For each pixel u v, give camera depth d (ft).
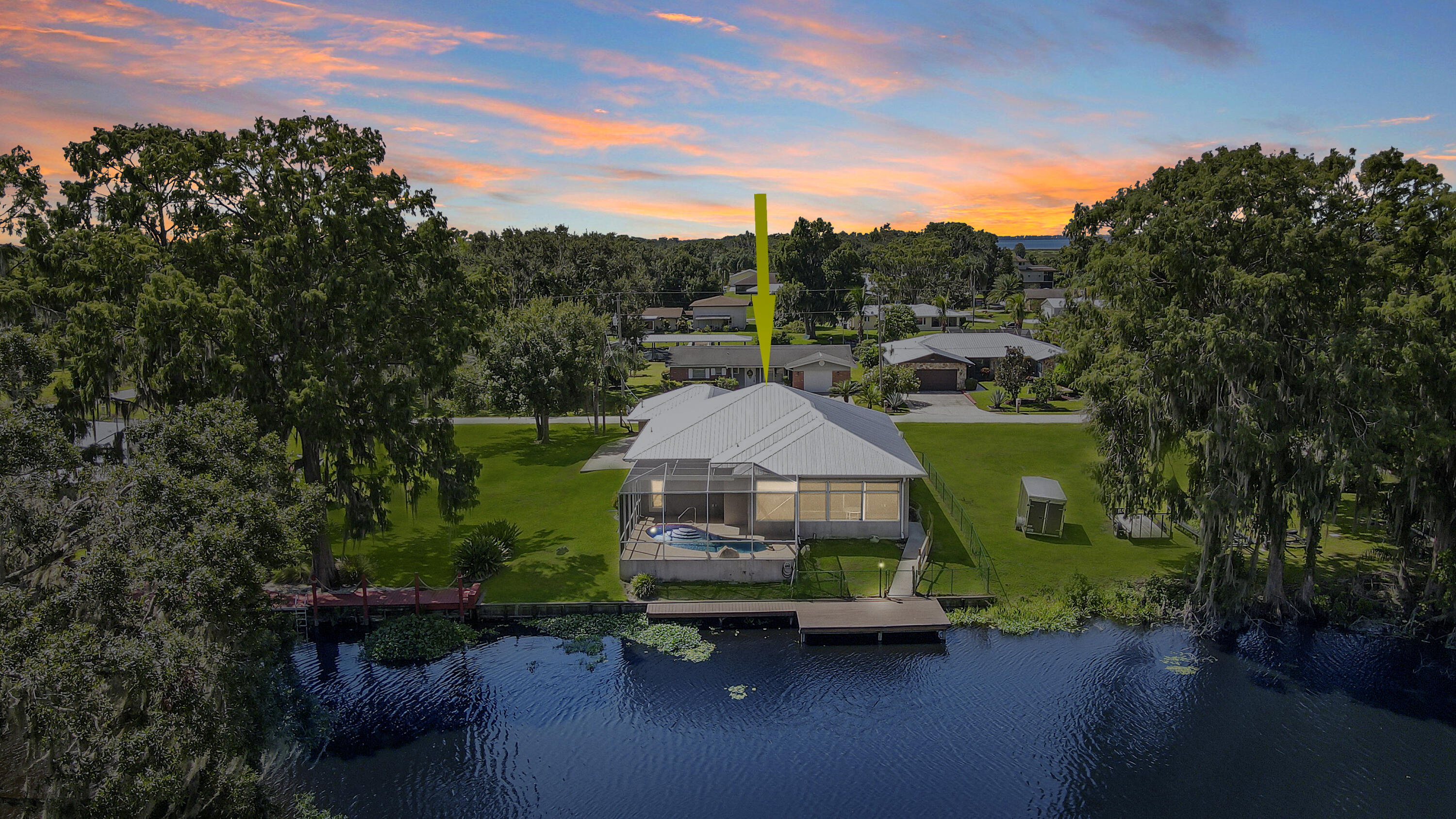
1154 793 74.64
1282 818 71.31
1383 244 95.25
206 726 53.26
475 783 75.97
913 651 100.22
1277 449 93.09
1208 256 94.89
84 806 47.80
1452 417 97.55
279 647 84.23
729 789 75.10
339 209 106.22
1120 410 108.27
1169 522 134.21
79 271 101.45
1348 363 90.38
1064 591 112.37
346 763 78.89
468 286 127.44
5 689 46.57
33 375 66.69
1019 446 196.13
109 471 63.62
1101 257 104.88
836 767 78.23
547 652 100.01
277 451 72.23
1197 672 95.66
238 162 105.09
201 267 105.50
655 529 126.82
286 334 102.94
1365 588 114.52
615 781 76.23
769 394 154.61
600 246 415.23
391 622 105.29
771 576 115.14
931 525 134.62
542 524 142.10
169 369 94.79
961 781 76.18
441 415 119.65
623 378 238.68
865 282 505.66
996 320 481.05
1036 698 90.22
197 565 54.90
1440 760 79.56
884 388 245.86
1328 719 86.48
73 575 55.77
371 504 115.44
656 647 100.27
